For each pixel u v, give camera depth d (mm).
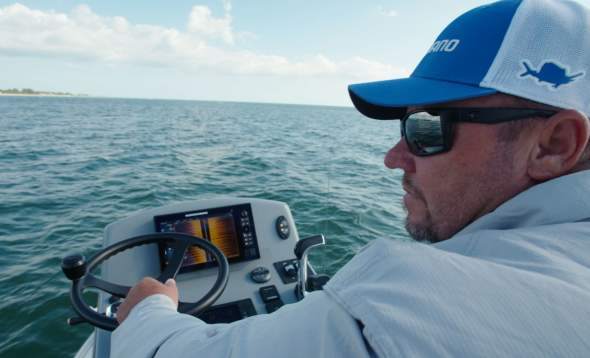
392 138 22703
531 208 593
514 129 673
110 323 1335
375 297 439
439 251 486
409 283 438
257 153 13969
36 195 7574
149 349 669
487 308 399
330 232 5242
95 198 7492
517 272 437
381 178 9336
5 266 4578
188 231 2082
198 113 54094
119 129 23297
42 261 4734
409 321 398
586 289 423
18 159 11594
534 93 648
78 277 1450
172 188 8312
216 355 544
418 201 825
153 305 831
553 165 646
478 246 543
